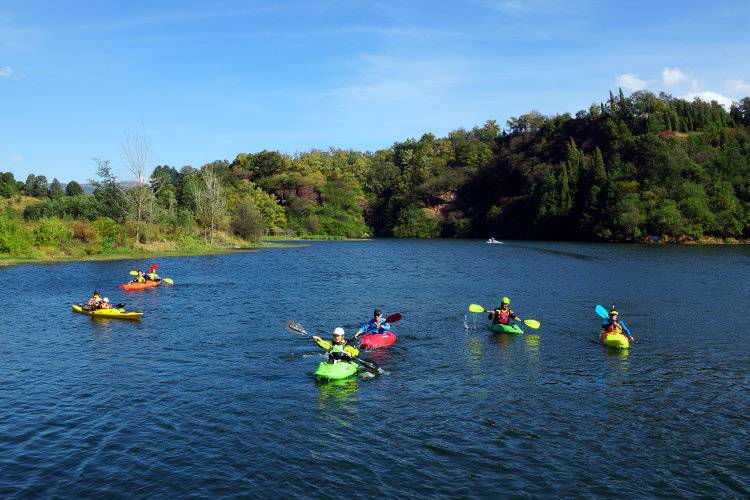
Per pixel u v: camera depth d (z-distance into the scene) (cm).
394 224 14888
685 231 8925
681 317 2559
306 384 1596
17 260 5144
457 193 14938
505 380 1627
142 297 3216
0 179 13562
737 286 3631
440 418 1338
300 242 11200
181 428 1284
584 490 1007
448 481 1041
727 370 1711
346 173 16425
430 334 2236
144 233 6625
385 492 1003
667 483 1030
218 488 1020
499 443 1199
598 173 10762
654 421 1313
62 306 2886
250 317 2608
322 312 2745
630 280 4012
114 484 1035
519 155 14125
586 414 1358
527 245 9125
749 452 1152
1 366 1778
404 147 17650
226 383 1605
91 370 1736
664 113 12275
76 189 13675
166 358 1872
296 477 1058
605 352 1941
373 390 1541
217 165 16262
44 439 1226
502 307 2308
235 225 9094
